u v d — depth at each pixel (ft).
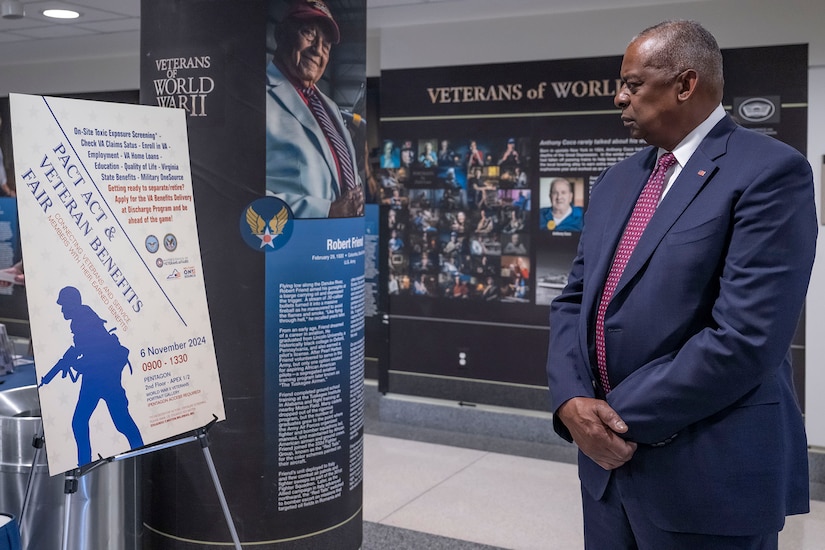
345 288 9.46
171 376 7.70
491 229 17.07
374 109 18.71
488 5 15.42
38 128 6.76
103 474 8.64
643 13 15.34
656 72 5.65
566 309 6.63
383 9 15.80
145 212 7.57
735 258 5.30
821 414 14.55
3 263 24.56
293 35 8.75
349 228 9.46
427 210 17.61
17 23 17.92
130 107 7.51
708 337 5.30
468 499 13.64
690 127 5.74
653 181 6.00
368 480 14.57
